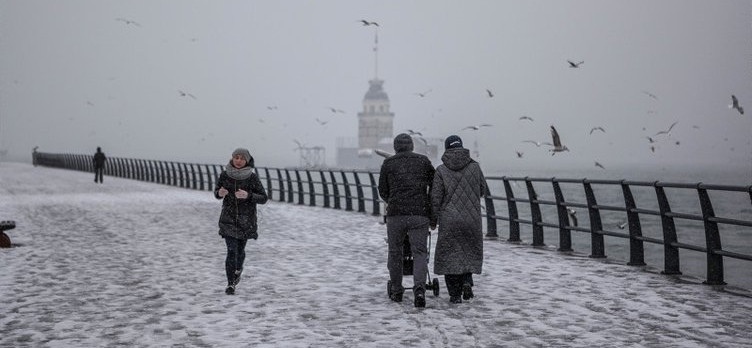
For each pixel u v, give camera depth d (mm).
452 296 14945
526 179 25266
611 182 20406
